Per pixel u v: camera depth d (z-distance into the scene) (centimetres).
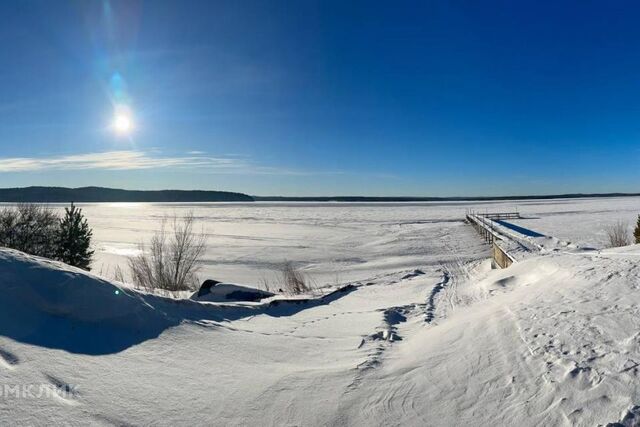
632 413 255
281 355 455
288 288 1352
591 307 451
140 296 488
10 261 414
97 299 420
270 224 5341
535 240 1727
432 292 973
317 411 319
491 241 2680
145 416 293
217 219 6556
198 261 2177
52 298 395
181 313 518
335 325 636
